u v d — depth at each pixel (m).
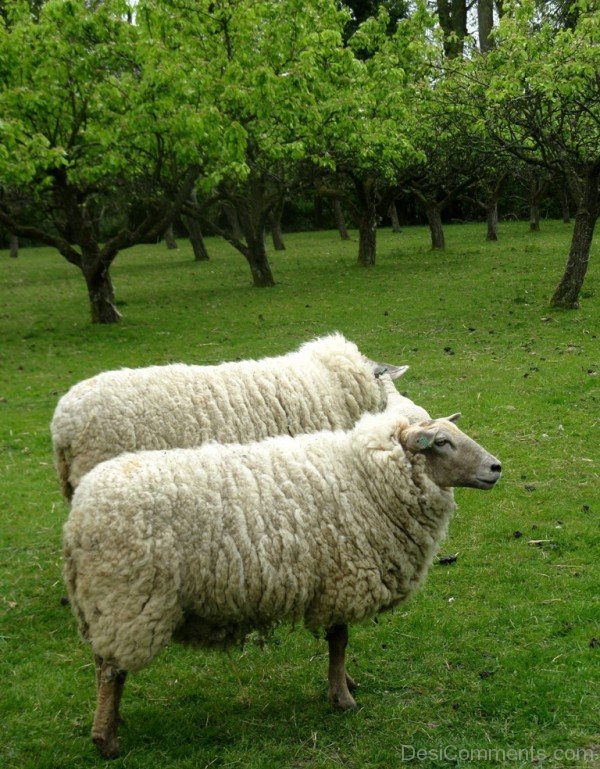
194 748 4.17
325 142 18.66
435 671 4.75
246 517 4.04
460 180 25.73
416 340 13.52
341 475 4.34
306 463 4.33
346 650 5.05
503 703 4.38
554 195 33.84
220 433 5.48
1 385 12.21
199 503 3.99
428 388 10.64
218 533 3.97
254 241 21.05
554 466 7.82
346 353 6.18
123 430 5.34
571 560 6.03
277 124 17.19
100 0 15.82
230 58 15.84
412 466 4.34
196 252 30.12
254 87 15.08
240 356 13.05
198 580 3.96
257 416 5.62
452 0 30.98
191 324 16.31
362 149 18.45
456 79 16.45
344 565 4.16
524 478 7.61
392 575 4.32
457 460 4.34
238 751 4.11
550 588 5.64
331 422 5.86
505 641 5.02
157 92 14.23
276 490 4.16
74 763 4.07
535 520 6.74
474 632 5.14
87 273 16.78
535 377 10.77
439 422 4.46
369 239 23.55
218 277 24.22
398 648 5.04
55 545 6.86
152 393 5.48
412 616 5.38
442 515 4.46
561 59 12.42
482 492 7.37
